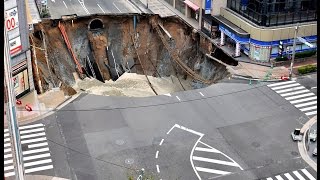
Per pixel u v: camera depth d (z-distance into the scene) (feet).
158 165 132.57
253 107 167.63
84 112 161.07
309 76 192.03
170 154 138.00
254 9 203.62
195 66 219.20
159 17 230.89
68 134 147.23
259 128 153.58
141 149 140.15
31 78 171.94
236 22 211.61
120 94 195.83
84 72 218.59
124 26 230.07
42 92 177.27
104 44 226.79
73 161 133.59
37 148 139.03
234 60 203.41
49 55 206.49
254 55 203.92
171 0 267.59
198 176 128.36
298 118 160.45
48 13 243.40
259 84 184.85
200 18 231.91
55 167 130.72
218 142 144.97
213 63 209.05
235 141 145.79
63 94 174.91
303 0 200.85
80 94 174.60
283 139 147.54
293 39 201.87
